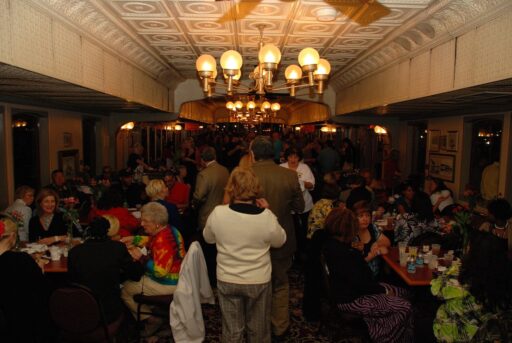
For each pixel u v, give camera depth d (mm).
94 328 3186
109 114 10945
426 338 3447
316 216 4969
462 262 2645
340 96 10844
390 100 6887
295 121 24047
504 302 2410
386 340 3406
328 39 6383
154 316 4129
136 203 7484
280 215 3941
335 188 5129
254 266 3125
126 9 4855
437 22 4746
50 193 4961
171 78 10094
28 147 7359
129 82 6965
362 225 4340
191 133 21609
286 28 5773
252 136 15477
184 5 4723
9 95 6133
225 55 4805
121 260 3516
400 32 5535
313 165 11383
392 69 6809
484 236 2582
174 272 4035
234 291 3139
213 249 5422
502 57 3695
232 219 3096
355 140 15750
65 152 8375
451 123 8594
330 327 4141
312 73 4832
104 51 5691
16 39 3381
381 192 7520
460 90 4621
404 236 5070
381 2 4492
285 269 4031
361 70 8344
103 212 5016
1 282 3037
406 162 10891
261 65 5227
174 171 9836
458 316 2713
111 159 11102
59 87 5023
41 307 3168
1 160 6316
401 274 3822
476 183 7984
